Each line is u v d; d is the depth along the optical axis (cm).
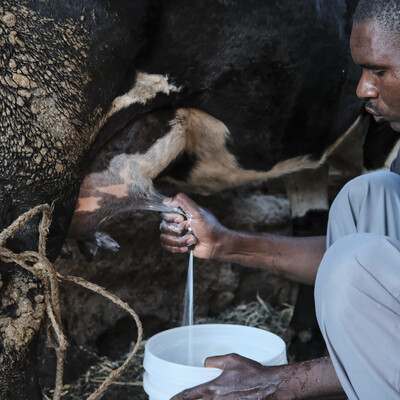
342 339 147
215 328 203
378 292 144
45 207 163
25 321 165
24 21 167
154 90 196
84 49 175
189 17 188
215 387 162
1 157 163
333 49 218
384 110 159
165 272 295
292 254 204
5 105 163
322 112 228
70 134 173
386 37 148
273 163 235
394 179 176
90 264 273
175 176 242
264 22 199
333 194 346
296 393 159
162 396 172
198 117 217
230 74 203
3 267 165
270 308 320
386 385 145
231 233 202
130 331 288
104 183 203
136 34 182
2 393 164
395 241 150
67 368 250
